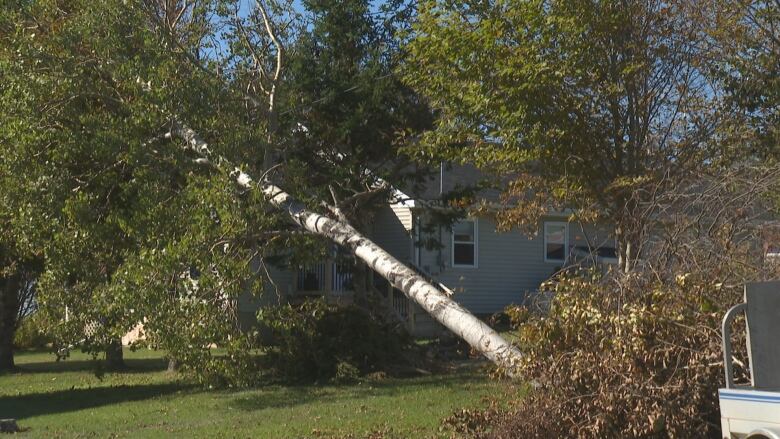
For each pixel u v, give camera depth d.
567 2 15.34
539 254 33.44
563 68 15.25
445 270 31.59
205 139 17.05
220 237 14.69
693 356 9.33
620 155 16.08
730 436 7.89
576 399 9.73
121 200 16.47
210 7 18.17
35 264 21.33
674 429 9.16
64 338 15.28
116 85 17.05
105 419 15.25
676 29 16.53
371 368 19.23
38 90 15.66
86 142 15.46
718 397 8.78
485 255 32.47
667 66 16.45
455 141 16.66
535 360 10.07
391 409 14.90
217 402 16.58
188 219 14.63
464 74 15.85
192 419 14.84
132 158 15.35
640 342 9.40
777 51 17.03
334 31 19.62
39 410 16.84
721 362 9.18
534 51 15.40
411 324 26.91
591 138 15.94
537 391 10.15
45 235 15.64
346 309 19.62
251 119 18.11
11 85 15.80
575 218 16.41
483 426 10.86
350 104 19.78
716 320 9.34
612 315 9.74
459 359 21.58
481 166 16.94
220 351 23.77
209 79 16.88
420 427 13.12
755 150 16.16
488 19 15.77
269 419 14.46
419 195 23.77
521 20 15.63
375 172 20.45
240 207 14.88
